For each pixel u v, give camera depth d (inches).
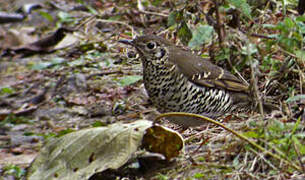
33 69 569.0
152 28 587.5
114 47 577.9
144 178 338.0
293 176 312.8
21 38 628.4
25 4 695.1
